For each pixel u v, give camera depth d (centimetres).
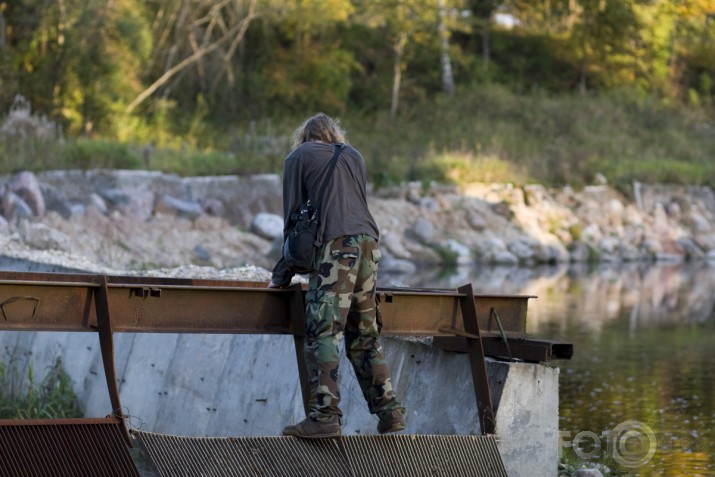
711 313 2205
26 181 2734
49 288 688
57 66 3962
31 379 1232
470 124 5016
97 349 1255
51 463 662
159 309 725
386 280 2694
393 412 747
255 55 5262
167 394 1120
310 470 698
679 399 1285
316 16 4997
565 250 3894
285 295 773
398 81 5309
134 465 676
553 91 5941
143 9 4534
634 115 5584
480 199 3944
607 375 1453
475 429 806
